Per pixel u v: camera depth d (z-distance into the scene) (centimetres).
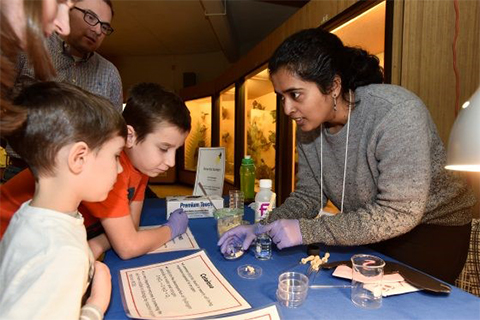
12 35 53
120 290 72
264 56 376
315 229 87
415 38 169
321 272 81
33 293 51
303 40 89
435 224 99
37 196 62
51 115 58
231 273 82
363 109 94
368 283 69
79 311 56
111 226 88
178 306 65
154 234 100
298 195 122
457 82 151
